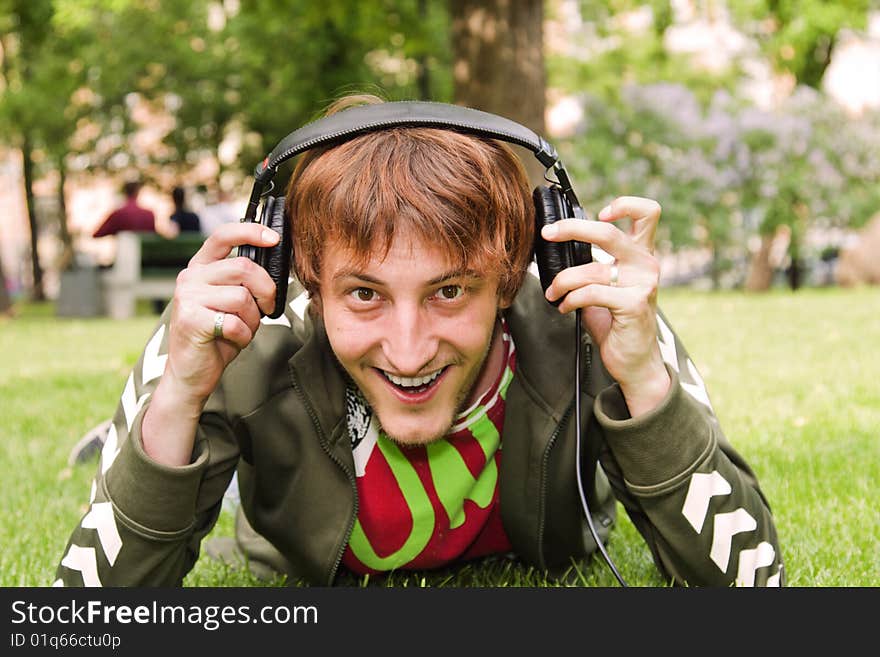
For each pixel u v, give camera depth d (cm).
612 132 1220
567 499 166
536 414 157
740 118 1199
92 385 481
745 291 1305
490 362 157
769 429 316
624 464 144
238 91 1694
